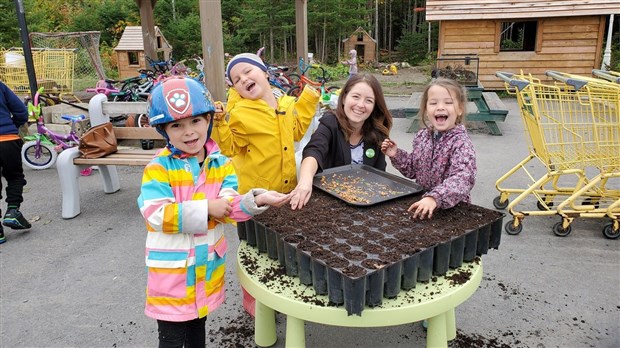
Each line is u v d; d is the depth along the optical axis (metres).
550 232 3.83
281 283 1.91
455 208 2.18
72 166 4.32
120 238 3.92
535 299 2.87
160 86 1.69
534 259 3.38
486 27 11.52
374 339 2.53
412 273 1.79
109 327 2.69
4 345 2.53
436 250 1.89
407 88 14.02
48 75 9.12
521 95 3.93
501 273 3.19
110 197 4.95
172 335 1.87
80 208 4.61
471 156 2.24
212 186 1.86
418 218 2.06
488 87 11.93
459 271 1.97
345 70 17.73
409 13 29.17
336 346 2.47
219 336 2.57
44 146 6.09
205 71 4.59
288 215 2.13
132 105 4.84
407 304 1.73
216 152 1.89
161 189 1.74
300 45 9.21
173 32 21.22
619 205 3.66
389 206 2.20
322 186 2.40
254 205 1.73
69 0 26.27
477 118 7.46
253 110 2.48
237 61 2.46
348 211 2.15
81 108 6.94
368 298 1.69
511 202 4.05
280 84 7.49
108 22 23.38
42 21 20.09
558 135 3.86
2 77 8.88
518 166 4.21
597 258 3.38
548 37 11.35
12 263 3.49
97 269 3.39
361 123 2.61
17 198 3.94
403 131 7.86
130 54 14.94
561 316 2.70
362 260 1.70
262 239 2.13
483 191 4.82
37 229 4.12
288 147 2.59
